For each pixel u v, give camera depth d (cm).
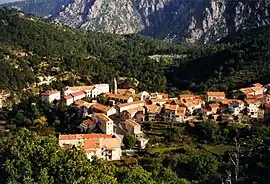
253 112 13338
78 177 6041
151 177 7438
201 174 8938
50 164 6425
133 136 11275
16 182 6266
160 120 13300
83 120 12756
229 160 9575
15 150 6888
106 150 10325
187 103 14038
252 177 8425
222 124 12525
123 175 6544
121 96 15075
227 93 16388
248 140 10819
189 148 10856
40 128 12775
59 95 15575
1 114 14750
